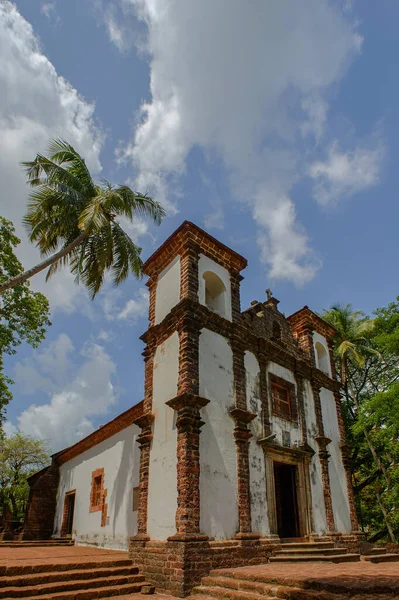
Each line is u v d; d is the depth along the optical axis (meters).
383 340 19.78
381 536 21.39
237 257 14.96
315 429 15.85
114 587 9.42
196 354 11.88
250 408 12.97
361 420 18.39
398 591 6.32
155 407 12.45
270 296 17.33
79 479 19.94
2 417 18.53
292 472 14.41
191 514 9.85
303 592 7.02
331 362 19.12
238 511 11.08
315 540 13.33
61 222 14.59
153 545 10.49
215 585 8.88
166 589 9.43
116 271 15.55
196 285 13.01
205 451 10.91
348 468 16.92
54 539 19.19
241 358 13.38
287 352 16.14
